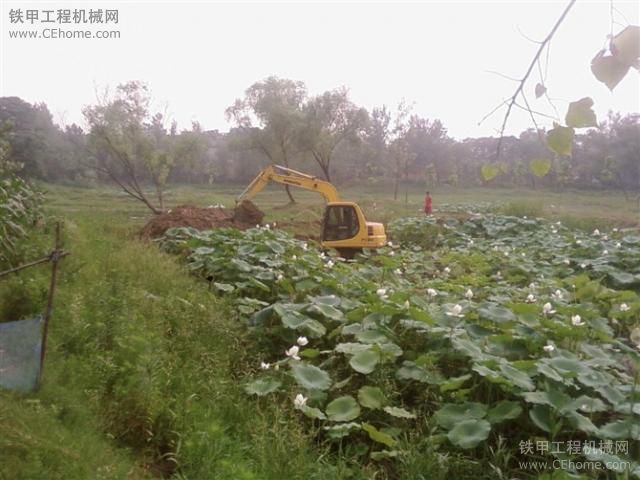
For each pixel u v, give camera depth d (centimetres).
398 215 2764
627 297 983
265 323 862
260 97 3712
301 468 530
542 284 1145
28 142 2598
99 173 3741
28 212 1079
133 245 1208
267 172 1877
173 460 521
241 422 614
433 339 736
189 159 2756
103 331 683
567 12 204
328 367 749
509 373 615
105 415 562
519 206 2691
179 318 815
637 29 194
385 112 5044
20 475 423
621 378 701
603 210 3481
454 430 562
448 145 5228
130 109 2539
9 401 517
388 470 577
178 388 634
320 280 1003
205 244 1293
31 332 557
